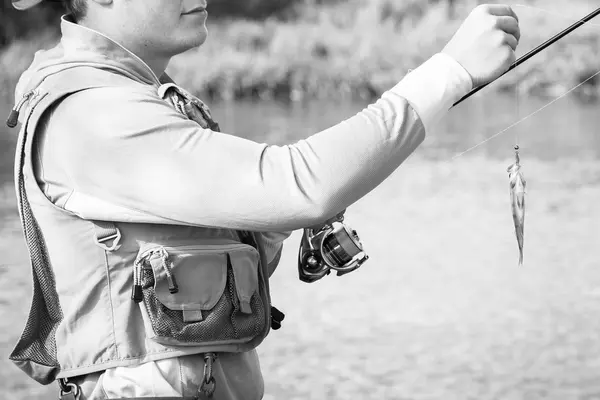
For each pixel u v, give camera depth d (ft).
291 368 17.39
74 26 5.49
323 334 19.35
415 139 4.98
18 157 5.38
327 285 23.02
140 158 4.95
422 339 19.06
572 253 25.39
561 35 5.65
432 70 5.06
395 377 16.88
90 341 5.27
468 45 5.10
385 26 86.28
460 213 30.89
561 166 37.42
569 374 16.87
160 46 5.74
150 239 5.30
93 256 5.27
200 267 5.32
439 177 36.65
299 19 97.66
